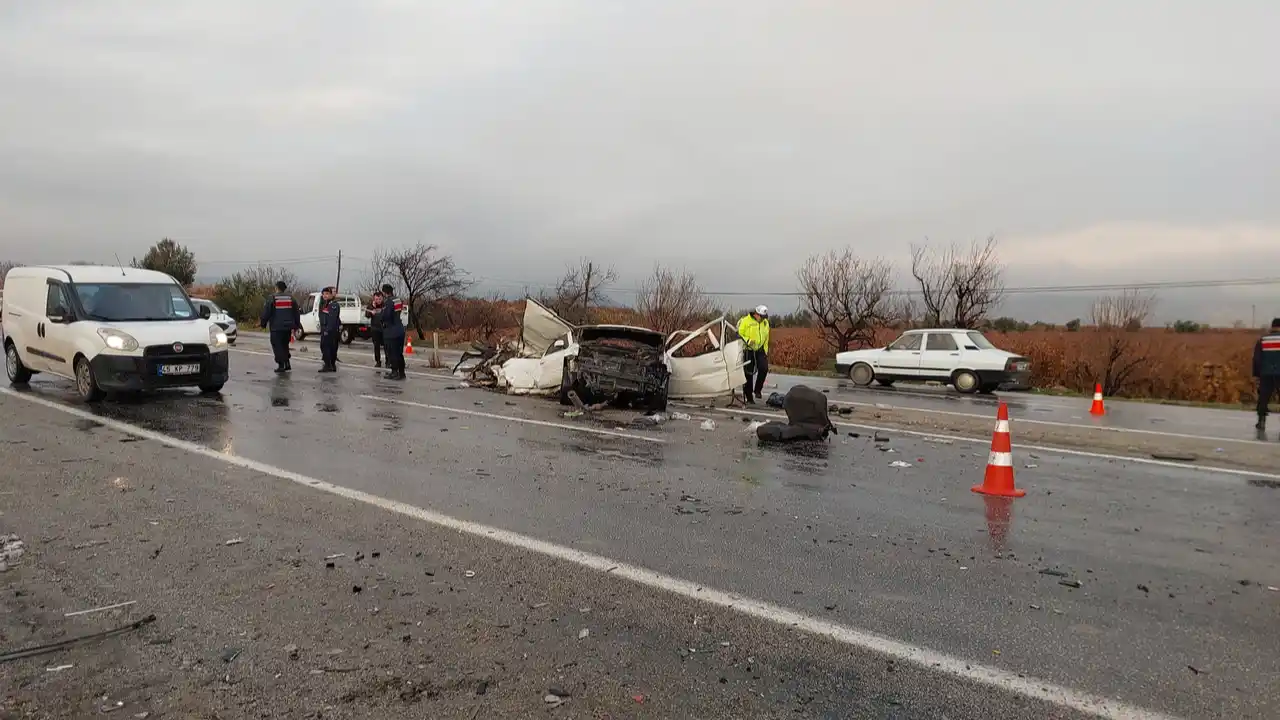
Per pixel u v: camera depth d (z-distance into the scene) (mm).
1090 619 4258
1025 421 12844
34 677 3361
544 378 13586
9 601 4148
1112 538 5836
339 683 3359
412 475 7238
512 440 9336
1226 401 23984
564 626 3994
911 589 4652
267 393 13023
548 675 3479
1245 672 3660
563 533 5566
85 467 7191
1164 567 5180
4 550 4914
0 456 7605
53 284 12188
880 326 34656
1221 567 5199
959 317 33531
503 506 6242
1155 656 3816
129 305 11984
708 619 4133
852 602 4422
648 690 3371
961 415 13156
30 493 6250
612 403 12734
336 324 17250
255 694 3256
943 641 3934
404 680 3398
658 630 3980
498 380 14922
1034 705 3318
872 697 3359
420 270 38562
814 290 35000
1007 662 3717
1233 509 6824
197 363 11609
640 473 7672
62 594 4254
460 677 3439
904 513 6414
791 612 4254
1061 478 8078
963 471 8234
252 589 4367
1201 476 8297
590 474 7555
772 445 9508
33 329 12453
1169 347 25594
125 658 3547
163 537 5227
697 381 13750
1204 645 3951
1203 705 3344
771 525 5941
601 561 4988
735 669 3586
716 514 6211
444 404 12414
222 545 5090
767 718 3166
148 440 8555
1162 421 13883
